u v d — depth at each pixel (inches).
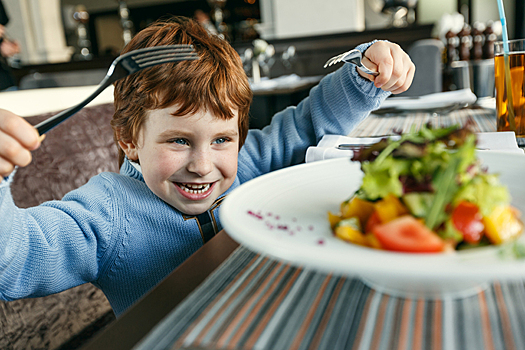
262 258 16.1
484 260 10.5
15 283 22.3
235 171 30.5
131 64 18.6
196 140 27.5
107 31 384.5
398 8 148.3
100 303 42.2
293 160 38.3
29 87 137.5
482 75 49.7
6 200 20.3
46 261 23.9
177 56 19.6
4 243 20.6
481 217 12.0
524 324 11.3
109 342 11.9
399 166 13.0
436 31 154.6
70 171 40.8
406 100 48.1
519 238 12.0
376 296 13.1
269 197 16.4
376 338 11.1
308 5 166.1
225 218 13.2
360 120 36.0
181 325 12.2
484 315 11.8
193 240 31.8
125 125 29.4
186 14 354.9
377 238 11.9
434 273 9.7
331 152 27.8
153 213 30.4
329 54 142.0
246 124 32.8
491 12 255.0
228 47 31.6
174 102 26.3
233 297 13.5
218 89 27.3
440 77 86.4
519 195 15.5
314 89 38.4
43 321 35.5
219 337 11.6
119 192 30.4
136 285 30.8
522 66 30.0
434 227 12.3
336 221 14.1
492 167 17.9
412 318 11.9
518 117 30.8
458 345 10.7
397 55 29.6
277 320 12.2
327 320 12.1
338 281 14.1
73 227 26.6
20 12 217.9
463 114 41.4
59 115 16.8
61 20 232.2
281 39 143.4
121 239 29.5
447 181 12.3
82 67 163.9
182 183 29.0
